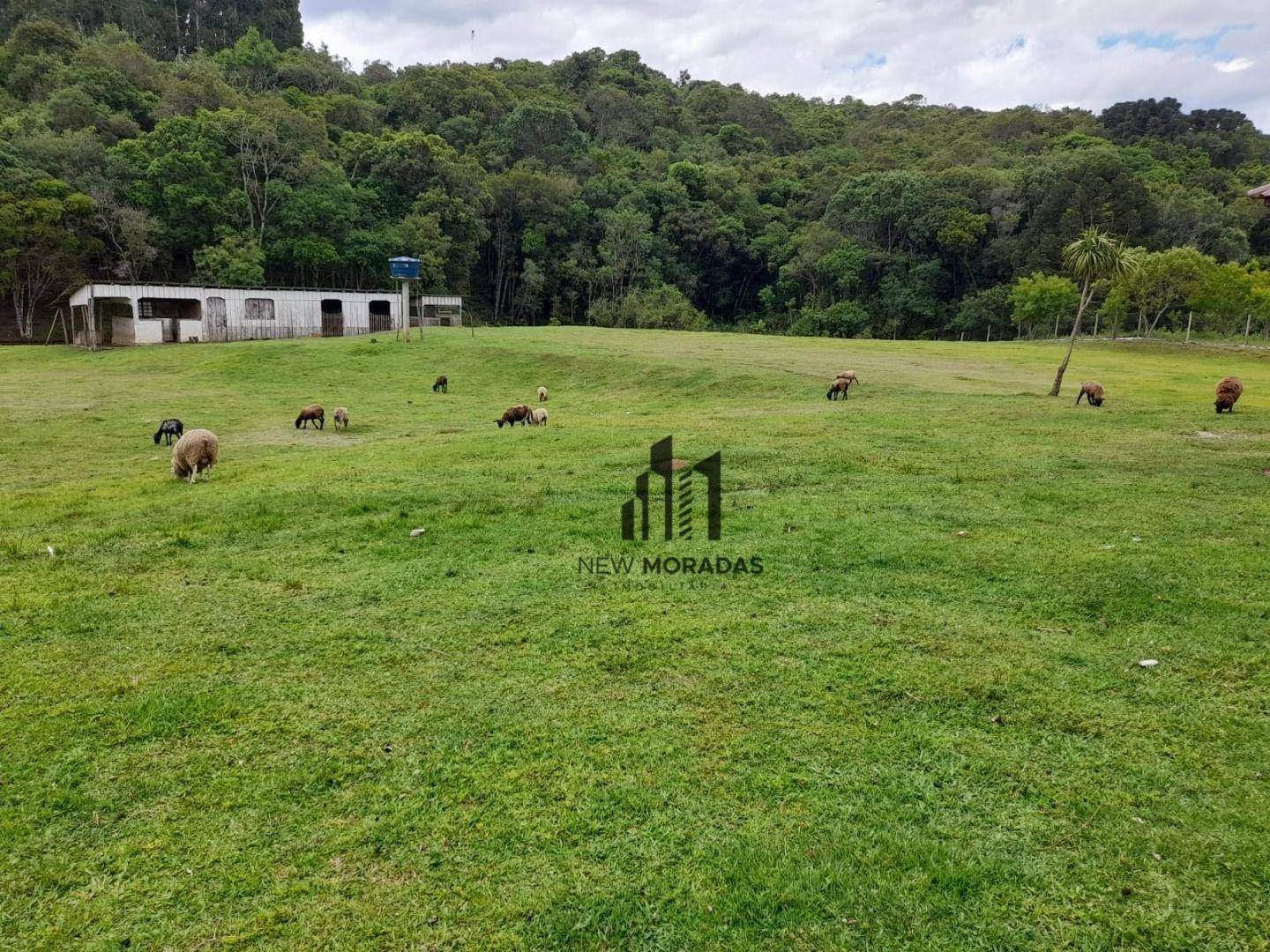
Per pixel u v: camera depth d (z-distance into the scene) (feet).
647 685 17.39
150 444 57.82
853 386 82.79
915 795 13.39
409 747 14.89
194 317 162.71
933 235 248.73
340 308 173.58
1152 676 17.62
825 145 401.90
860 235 265.54
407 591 23.56
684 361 105.60
